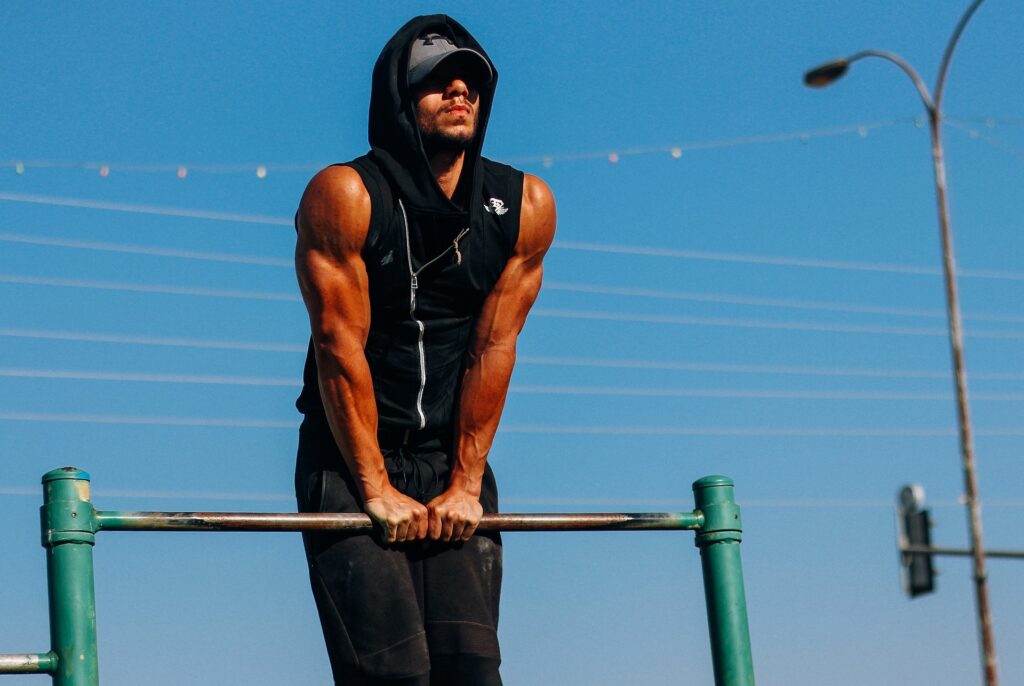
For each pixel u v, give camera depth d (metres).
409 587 5.01
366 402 5.01
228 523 4.64
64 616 4.39
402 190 5.01
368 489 5.00
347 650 4.95
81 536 4.44
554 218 5.32
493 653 5.12
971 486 12.72
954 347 12.96
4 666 4.33
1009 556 12.29
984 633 12.49
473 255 5.14
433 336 5.17
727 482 5.28
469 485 5.16
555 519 5.09
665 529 5.23
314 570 5.05
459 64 5.15
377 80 5.17
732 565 5.22
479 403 5.21
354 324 4.99
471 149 5.20
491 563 5.25
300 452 5.23
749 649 5.20
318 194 4.96
